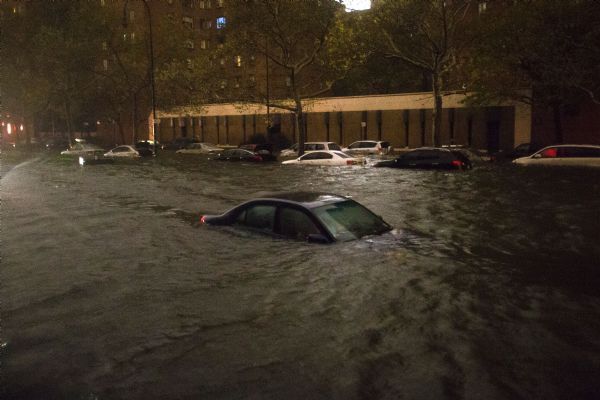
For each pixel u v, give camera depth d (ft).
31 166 107.04
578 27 99.55
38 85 192.75
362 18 126.52
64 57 181.98
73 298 20.49
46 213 42.93
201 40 255.29
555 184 60.44
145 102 207.10
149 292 21.03
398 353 14.99
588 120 131.03
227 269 23.68
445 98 152.25
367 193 53.67
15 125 251.19
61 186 65.67
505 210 42.16
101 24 184.24
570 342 15.71
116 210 44.55
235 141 205.67
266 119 152.76
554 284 21.54
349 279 21.72
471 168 82.17
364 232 27.43
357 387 13.08
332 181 67.05
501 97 120.88
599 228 34.40
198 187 63.41
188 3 252.42
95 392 13.00
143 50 186.09
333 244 25.75
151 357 14.96
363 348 15.34
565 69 95.91
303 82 201.67
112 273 24.02
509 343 15.65
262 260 24.53
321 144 130.00
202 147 160.86
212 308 18.97
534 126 137.90
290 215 27.78
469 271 23.15
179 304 19.51
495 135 146.61
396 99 162.61
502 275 22.74
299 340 15.98
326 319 17.65
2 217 40.91
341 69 127.03
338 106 174.29
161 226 36.04
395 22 123.34
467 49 125.70
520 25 103.71
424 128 159.02
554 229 34.09
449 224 35.94
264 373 13.88
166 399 12.64
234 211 31.12
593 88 101.30
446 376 13.62
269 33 130.41
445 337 16.08
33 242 31.40
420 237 28.68
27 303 19.94
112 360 14.82
